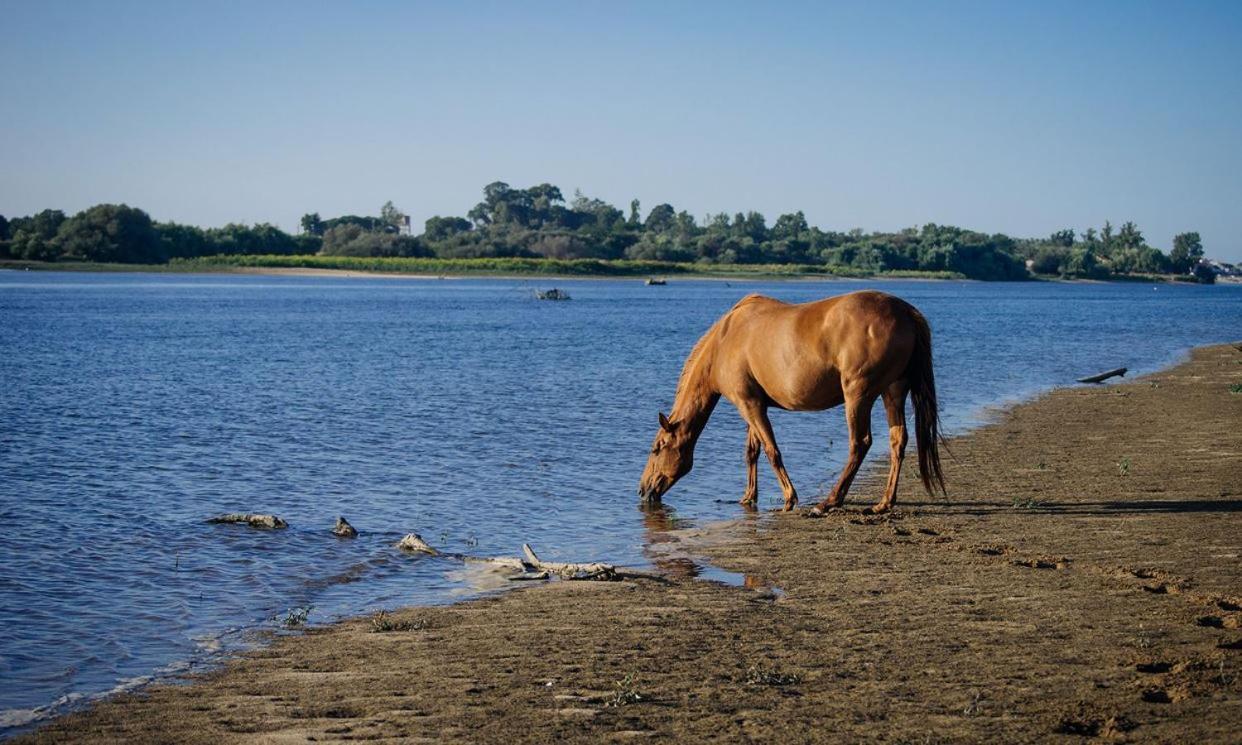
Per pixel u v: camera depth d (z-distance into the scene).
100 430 20.73
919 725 6.42
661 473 14.41
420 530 12.79
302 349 43.44
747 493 14.30
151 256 190.00
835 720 6.55
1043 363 37.91
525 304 94.38
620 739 6.35
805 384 13.37
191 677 7.81
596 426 21.67
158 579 10.57
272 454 18.16
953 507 13.62
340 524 12.49
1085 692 6.87
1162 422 21.34
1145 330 62.41
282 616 9.37
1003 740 6.15
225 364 36.22
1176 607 8.83
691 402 14.45
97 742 6.59
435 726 6.66
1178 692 6.75
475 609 9.48
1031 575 10.09
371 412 23.75
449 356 40.41
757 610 9.20
